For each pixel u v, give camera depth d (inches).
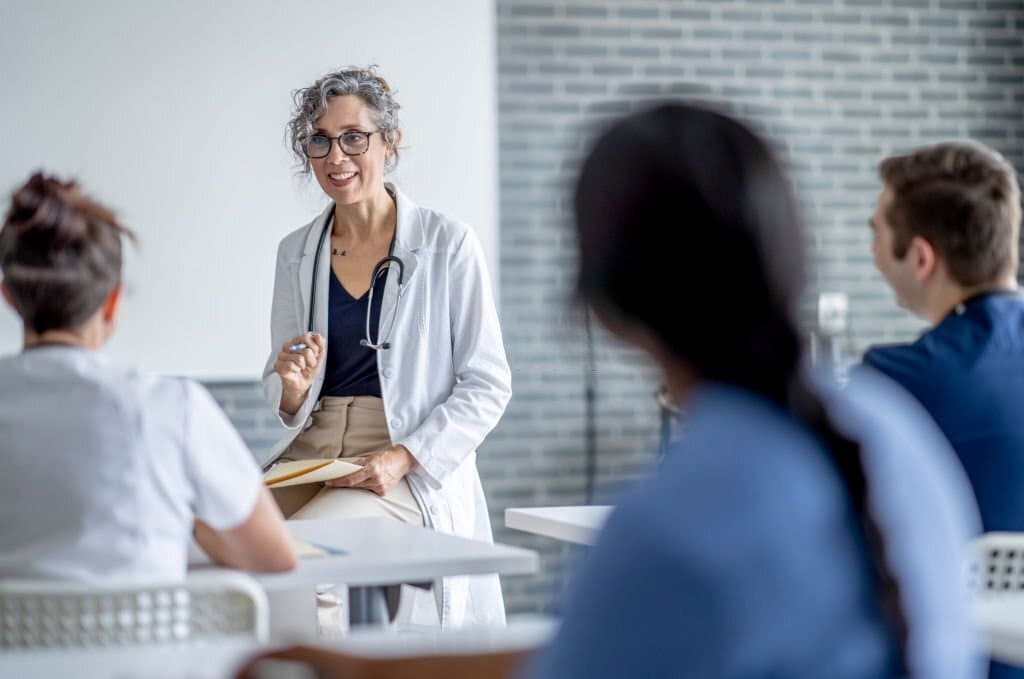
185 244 208.7
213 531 79.5
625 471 231.9
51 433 69.3
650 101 38.5
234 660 52.9
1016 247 81.3
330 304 134.4
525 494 229.3
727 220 35.9
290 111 211.6
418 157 218.1
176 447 71.4
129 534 69.5
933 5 246.4
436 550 87.2
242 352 210.7
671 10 235.0
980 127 248.7
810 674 33.5
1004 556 72.4
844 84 242.8
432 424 130.1
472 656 51.0
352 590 90.5
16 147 202.7
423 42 217.8
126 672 51.1
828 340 38.2
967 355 78.3
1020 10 250.2
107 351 206.1
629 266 36.6
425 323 133.6
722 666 32.3
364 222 136.3
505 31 228.1
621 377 232.4
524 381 229.1
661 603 32.5
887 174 84.4
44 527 69.1
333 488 126.5
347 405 131.6
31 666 52.1
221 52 209.6
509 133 228.2
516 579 230.5
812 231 37.6
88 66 204.8
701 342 36.3
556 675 33.6
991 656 64.9
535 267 228.8
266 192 211.3
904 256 82.7
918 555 37.4
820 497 34.2
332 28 213.8
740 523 33.1
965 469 77.7
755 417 35.4
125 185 206.5
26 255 70.1
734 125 37.1
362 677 48.8
